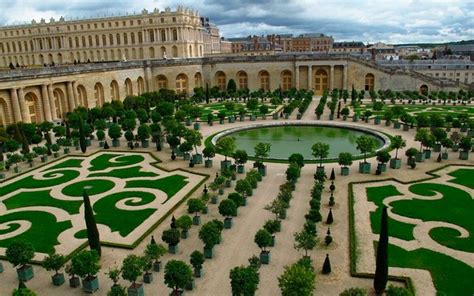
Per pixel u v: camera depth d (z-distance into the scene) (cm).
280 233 3297
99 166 5247
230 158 5462
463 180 4375
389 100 10356
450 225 3356
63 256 2856
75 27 16050
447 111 8538
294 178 4250
